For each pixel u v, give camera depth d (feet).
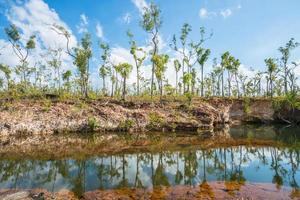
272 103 169.99
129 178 49.98
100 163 61.67
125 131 117.60
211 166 59.62
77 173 53.36
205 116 135.33
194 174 52.90
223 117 148.87
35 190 42.19
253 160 65.31
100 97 147.33
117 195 39.96
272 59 189.78
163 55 156.76
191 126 122.93
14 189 42.98
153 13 156.97
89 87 166.20
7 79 147.23
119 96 162.50
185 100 154.30
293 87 181.68
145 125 121.49
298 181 47.19
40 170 55.26
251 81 203.41
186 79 154.71
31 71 158.30
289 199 37.42
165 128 121.39
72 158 66.28
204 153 73.20
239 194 39.75
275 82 200.23
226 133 115.75
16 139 94.63
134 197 38.96
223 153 73.10
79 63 141.28
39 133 105.50
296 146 82.28
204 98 169.99
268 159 66.18
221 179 48.98
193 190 42.14
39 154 70.44
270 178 49.37
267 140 93.97
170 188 43.50
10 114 107.24
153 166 59.62
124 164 61.05
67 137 100.83
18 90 139.33
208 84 202.08
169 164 61.52
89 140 94.38
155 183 46.70
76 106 123.65
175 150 76.79
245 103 169.17
